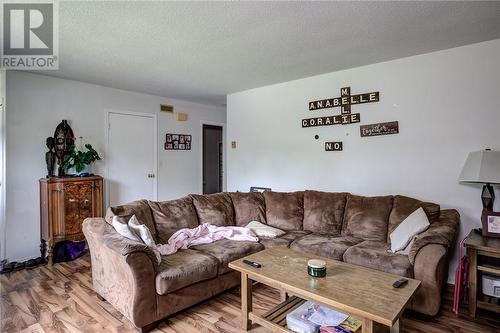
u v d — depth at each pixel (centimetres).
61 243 365
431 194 306
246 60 323
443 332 210
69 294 270
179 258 250
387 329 179
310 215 347
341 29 246
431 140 305
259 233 324
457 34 259
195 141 570
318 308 192
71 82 402
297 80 405
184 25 236
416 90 312
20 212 359
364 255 250
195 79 401
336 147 371
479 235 248
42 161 376
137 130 478
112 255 226
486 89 275
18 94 356
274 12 216
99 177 387
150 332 212
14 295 268
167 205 319
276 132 432
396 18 228
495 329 213
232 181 494
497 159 241
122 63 330
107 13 214
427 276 219
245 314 212
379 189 340
